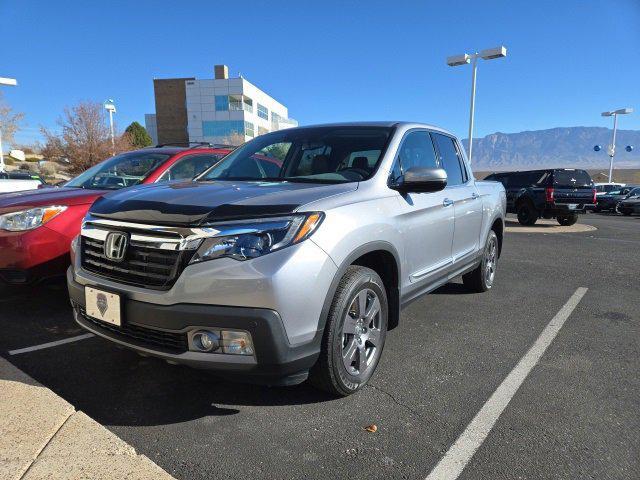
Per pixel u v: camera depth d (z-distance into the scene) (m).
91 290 2.87
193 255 2.51
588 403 3.08
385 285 3.49
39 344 3.99
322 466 2.41
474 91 20.98
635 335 4.38
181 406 3.01
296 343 2.57
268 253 2.50
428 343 4.13
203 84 69.06
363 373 3.16
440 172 3.37
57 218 4.40
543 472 2.38
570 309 5.18
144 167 5.67
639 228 15.47
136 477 2.24
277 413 2.92
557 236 12.26
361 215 2.99
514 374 3.51
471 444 2.61
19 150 58.69
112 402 3.05
